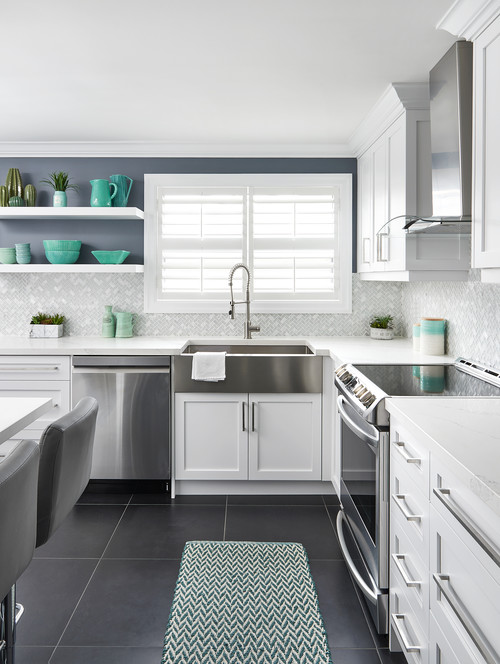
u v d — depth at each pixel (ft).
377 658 6.80
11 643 6.34
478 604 4.15
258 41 7.88
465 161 7.56
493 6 5.97
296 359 11.81
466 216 7.04
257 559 9.14
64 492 5.89
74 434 5.92
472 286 9.55
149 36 7.72
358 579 7.71
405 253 9.43
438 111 8.38
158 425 11.92
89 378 11.91
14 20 7.25
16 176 13.56
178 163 13.99
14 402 7.24
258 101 10.45
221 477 11.98
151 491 12.28
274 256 14.12
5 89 9.80
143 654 6.83
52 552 9.41
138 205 14.06
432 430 5.24
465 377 8.25
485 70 6.33
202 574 8.64
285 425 11.93
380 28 7.47
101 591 8.20
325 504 11.55
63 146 13.62
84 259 14.17
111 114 11.27
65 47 8.08
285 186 14.02
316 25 7.40
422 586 5.57
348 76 9.15
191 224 14.05
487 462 4.31
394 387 7.50
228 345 13.60
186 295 14.19
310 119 11.57
